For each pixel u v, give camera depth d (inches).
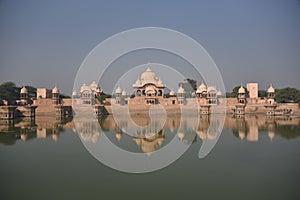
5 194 478.3
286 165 631.2
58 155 749.9
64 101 2491.4
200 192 486.0
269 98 2502.5
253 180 537.3
